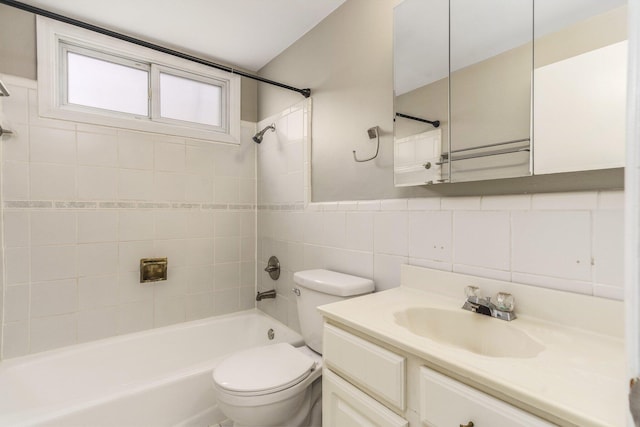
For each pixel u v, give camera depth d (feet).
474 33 3.50
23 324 5.25
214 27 6.01
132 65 6.43
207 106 7.43
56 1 5.20
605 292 2.62
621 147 2.46
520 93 3.10
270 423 4.00
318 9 5.50
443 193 3.84
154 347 6.17
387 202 4.50
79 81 5.95
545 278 2.97
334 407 3.23
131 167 6.25
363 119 4.92
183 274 6.88
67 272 5.63
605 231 2.63
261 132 7.20
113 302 6.07
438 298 3.71
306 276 4.96
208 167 7.21
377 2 4.72
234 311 7.61
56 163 5.52
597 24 2.59
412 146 4.09
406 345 2.45
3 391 4.63
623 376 1.96
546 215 2.97
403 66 4.23
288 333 6.38
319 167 5.85
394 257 4.40
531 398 1.77
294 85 6.51
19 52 5.22
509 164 3.16
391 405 2.65
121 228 6.14
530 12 3.04
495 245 3.34
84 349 5.54
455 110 3.66
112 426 4.09
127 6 5.35
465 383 2.14
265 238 7.52
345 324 3.07
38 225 5.37
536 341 2.54
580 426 1.60
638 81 1.10
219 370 4.20
